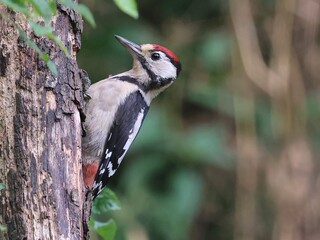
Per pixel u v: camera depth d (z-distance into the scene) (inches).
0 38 239.8
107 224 281.4
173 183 470.6
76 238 237.0
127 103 322.0
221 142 493.7
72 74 252.1
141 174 468.1
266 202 503.5
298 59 515.2
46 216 232.4
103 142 311.0
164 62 351.6
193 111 513.0
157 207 462.3
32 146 236.7
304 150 505.7
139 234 448.5
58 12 253.3
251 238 498.3
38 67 242.2
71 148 245.1
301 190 501.4
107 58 486.6
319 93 514.9
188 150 476.7
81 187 246.4
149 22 513.3
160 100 491.8
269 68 509.4
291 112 507.8
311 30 515.2
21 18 242.5
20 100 238.1
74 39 259.4
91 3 489.4
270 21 517.0
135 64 348.8
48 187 235.1
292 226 500.7
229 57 504.4
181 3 514.3
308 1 515.5
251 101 501.4
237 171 498.3
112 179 472.4
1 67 238.1
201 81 500.4
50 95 243.3
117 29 490.9
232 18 509.4
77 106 251.8
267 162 502.3
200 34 509.4
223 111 509.4
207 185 505.4
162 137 475.2
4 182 231.1
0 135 234.2
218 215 507.2
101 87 318.7
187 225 463.5
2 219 229.1
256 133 505.7
